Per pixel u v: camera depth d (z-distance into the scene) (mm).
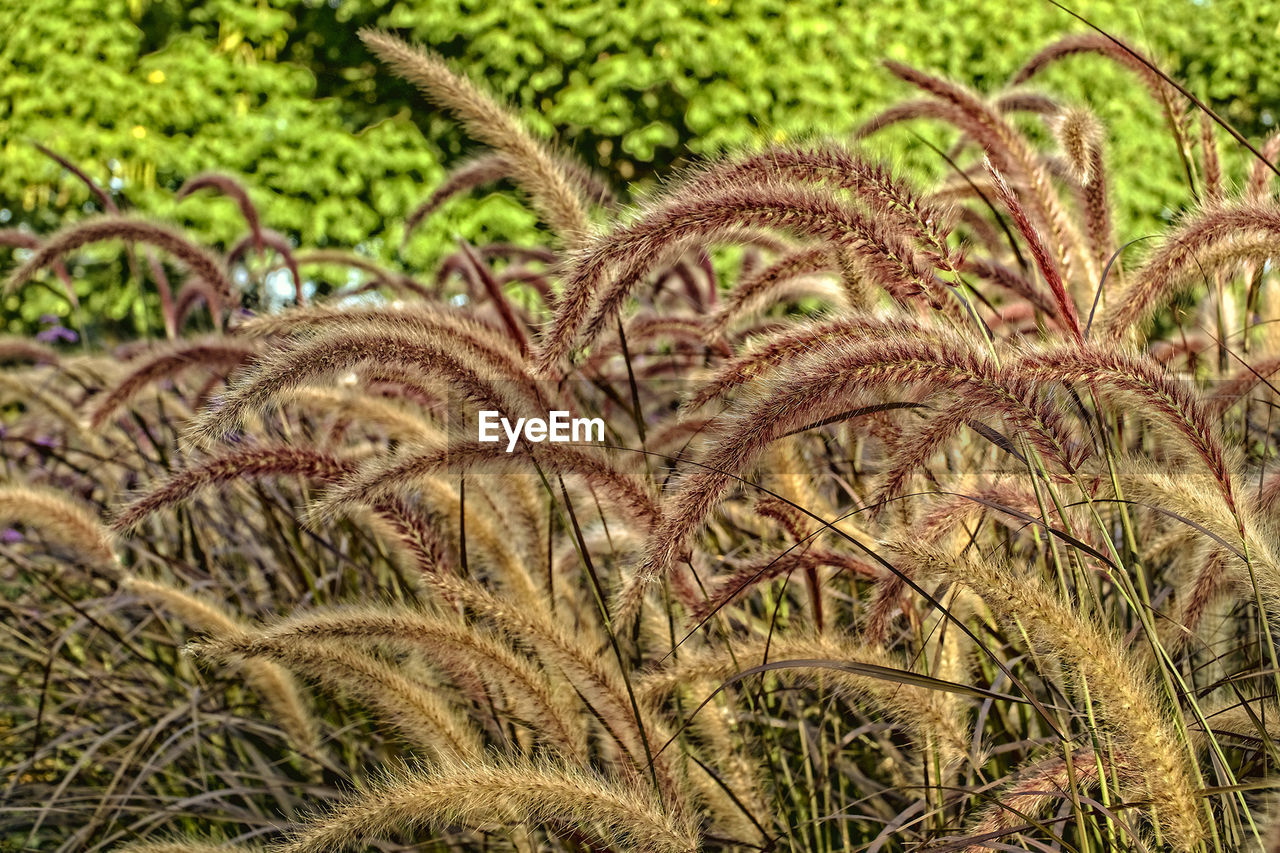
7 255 10461
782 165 1942
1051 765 1828
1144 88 3197
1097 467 2049
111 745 3502
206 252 4254
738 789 2289
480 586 2191
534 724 2172
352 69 11922
